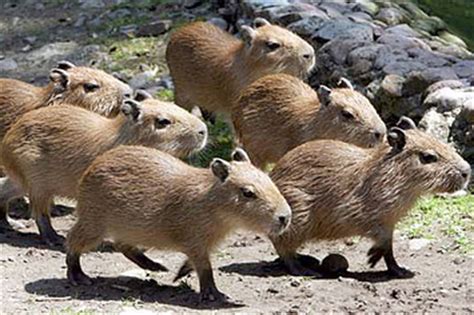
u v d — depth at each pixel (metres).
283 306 13.92
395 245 16.42
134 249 15.50
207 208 14.00
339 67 22.19
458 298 14.16
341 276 15.34
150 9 28.69
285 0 25.23
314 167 15.35
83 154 16.98
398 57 21.47
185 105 22.42
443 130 19.38
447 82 20.19
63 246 17.19
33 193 17.28
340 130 17.59
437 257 15.86
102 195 14.57
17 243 17.27
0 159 18.05
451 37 25.50
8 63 26.27
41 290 14.64
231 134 22.06
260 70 20.75
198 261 14.16
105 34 27.53
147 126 16.89
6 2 30.45
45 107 18.02
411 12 26.17
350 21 23.56
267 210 13.78
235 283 15.04
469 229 16.77
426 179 14.98
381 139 17.55
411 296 14.29
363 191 15.14
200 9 28.36
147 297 14.37
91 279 15.12
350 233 15.32
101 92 18.75
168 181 14.34
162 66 25.55
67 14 29.19
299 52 20.59
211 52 21.50
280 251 15.51
